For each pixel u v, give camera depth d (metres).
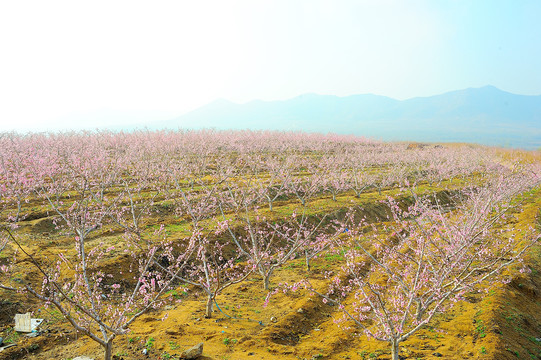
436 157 48.84
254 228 18.52
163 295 12.91
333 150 60.69
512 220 19.98
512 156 57.59
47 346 8.73
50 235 16.69
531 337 9.96
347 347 9.60
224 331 10.01
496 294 11.74
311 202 26.66
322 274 15.18
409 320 10.93
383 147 68.50
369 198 29.14
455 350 8.98
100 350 8.47
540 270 14.22
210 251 16.28
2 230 15.27
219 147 52.88
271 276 15.12
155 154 36.31
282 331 10.22
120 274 13.31
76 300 8.10
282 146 54.03
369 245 18.23
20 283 11.24
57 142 39.97
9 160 29.05
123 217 19.84
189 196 22.38
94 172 23.47
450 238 9.60
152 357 8.24
